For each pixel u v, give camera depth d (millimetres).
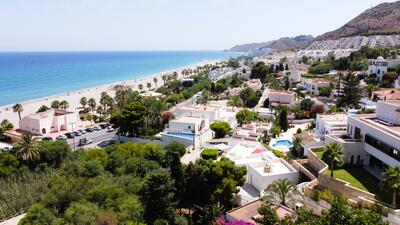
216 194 49281
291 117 106625
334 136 61594
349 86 107875
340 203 23141
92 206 46125
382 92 108625
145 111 100125
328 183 46844
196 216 48969
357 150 55812
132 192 53219
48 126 102312
